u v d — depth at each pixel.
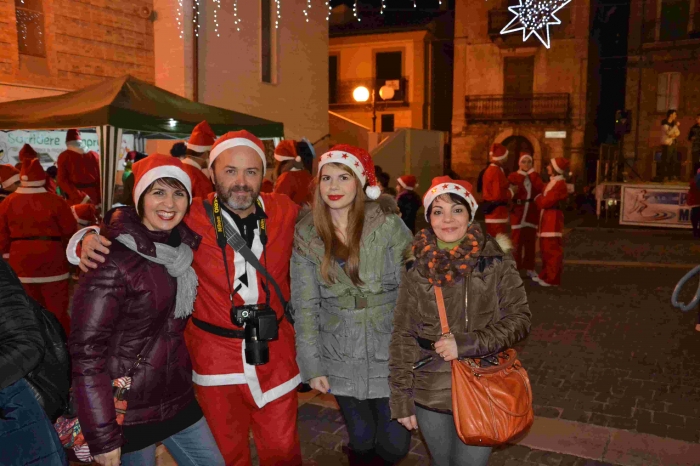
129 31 11.54
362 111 31.02
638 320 7.03
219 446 2.71
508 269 2.53
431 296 2.54
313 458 3.69
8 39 9.53
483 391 2.40
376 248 2.76
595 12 26.61
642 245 13.55
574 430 4.03
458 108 27.66
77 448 2.25
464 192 2.56
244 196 2.61
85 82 10.79
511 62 26.69
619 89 27.75
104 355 2.18
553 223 8.85
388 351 2.81
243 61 13.99
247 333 2.59
